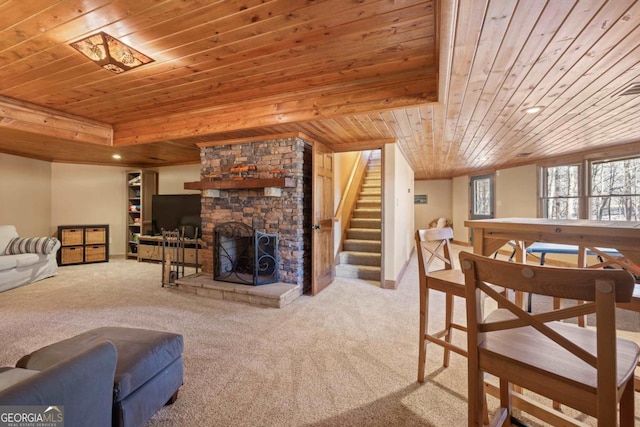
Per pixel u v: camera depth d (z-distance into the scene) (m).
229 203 4.12
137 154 5.47
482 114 2.98
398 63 2.38
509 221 1.65
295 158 3.74
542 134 3.84
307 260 4.02
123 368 1.37
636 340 2.46
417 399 1.75
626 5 1.35
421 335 1.92
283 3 1.64
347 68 2.46
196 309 3.25
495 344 1.16
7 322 2.86
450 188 9.27
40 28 1.88
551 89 2.34
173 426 1.53
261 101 3.21
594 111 2.90
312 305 3.40
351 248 5.36
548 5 1.35
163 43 2.06
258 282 3.71
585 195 5.02
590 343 1.13
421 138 4.11
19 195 5.39
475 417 1.14
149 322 2.88
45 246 4.58
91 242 5.92
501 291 1.81
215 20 1.79
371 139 4.19
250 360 2.18
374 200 6.20
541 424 1.57
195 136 3.78
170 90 2.95
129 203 6.61
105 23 1.83
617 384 0.87
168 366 1.65
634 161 4.44
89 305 3.37
